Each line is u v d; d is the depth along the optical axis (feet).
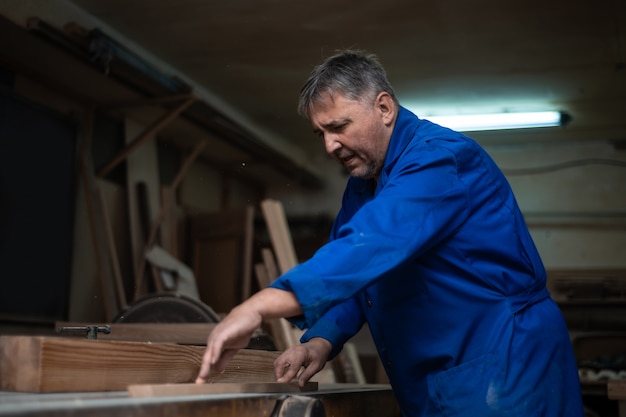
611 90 25.76
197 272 28.78
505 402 5.98
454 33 21.71
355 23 21.22
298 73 24.98
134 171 26.30
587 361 25.40
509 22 20.95
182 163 29.78
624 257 30.96
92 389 4.81
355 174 6.62
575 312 28.58
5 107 20.99
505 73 24.58
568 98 26.58
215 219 28.99
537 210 31.89
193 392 4.75
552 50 22.75
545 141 31.94
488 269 6.31
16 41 20.01
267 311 4.98
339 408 6.04
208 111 26.32
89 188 23.73
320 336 7.34
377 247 5.32
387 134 6.48
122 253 25.79
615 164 31.45
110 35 21.80
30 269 21.54
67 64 21.72
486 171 6.39
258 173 33.30
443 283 6.28
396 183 5.83
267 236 33.24
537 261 6.65
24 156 21.57
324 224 33.65
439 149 6.06
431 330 6.36
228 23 21.43
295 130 30.73
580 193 31.63
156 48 23.21
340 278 5.13
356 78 6.32
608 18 20.61
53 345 4.57
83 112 24.54
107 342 4.95
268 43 22.71
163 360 5.45
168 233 26.66
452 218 5.92
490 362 6.12
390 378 6.87
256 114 28.86
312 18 21.01
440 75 24.86
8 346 4.58
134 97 24.70
